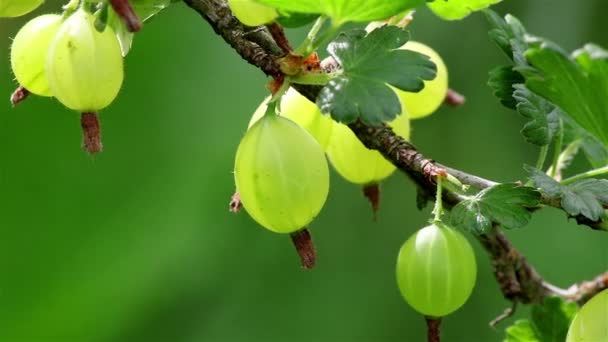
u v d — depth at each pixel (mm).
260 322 948
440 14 664
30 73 644
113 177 950
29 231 959
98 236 948
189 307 947
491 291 959
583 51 625
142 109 944
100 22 628
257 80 925
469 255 635
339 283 956
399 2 628
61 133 967
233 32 637
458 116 948
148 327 942
